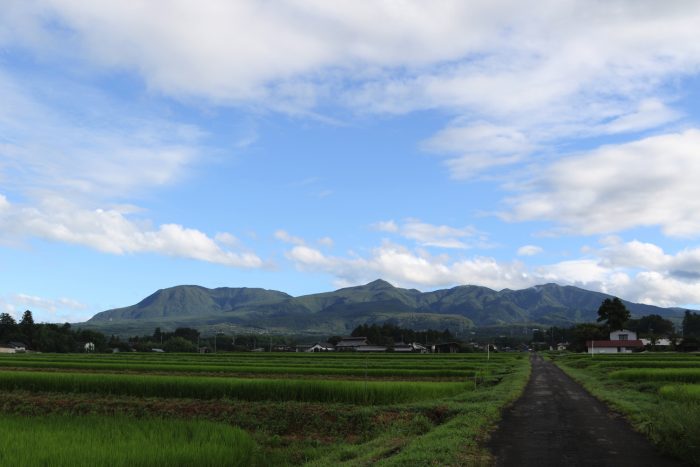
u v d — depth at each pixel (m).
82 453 14.59
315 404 29.56
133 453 14.71
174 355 118.62
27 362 69.94
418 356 113.06
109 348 172.75
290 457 20.36
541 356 145.12
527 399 31.28
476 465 13.77
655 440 16.70
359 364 71.44
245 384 34.28
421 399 32.03
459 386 37.00
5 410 34.97
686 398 20.56
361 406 28.56
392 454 15.90
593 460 14.62
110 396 37.06
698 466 14.03
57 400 35.84
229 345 197.88
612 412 25.11
